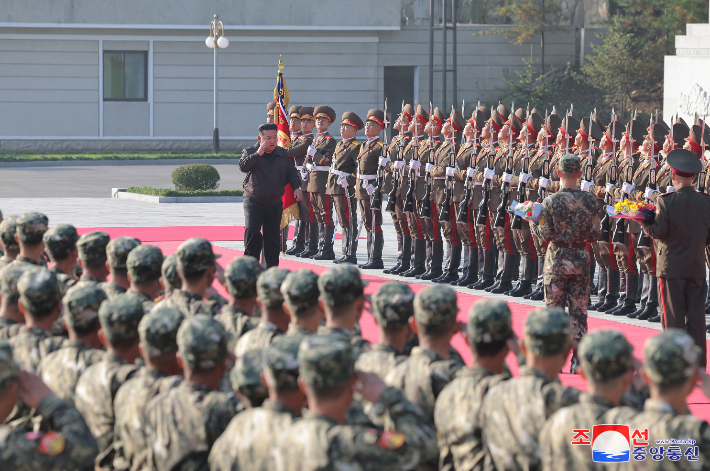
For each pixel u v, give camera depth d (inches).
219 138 3181.6
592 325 845.8
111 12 3019.2
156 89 3127.5
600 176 908.0
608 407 285.3
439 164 1038.4
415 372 342.6
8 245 570.9
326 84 3228.3
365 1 3179.1
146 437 319.0
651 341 273.1
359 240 1413.6
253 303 431.5
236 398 315.9
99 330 371.6
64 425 287.0
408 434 281.3
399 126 1117.7
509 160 968.9
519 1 3398.1
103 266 509.4
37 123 3038.9
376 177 1130.0
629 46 3117.6
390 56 3272.6
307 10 3144.7
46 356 368.5
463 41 3341.5
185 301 439.5
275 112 1216.8
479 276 1037.8
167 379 326.3
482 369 326.3
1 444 273.9
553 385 301.3
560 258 648.4
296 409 281.1
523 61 3383.4
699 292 652.7
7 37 2977.4
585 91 3302.2
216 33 2967.5
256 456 270.1
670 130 877.8
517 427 300.2
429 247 1075.3
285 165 955.3
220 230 1446.9
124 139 3122.5
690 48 1861.5
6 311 403.9
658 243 661.3
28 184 2196.1
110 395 342.0
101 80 3070.9
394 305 355.6
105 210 1715.1
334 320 363.9
